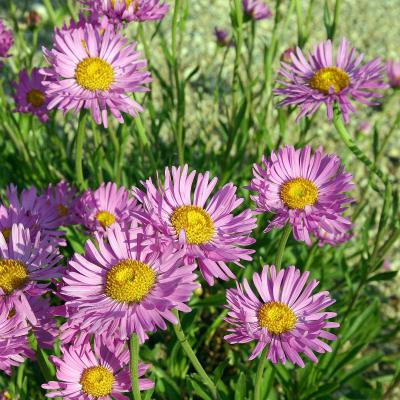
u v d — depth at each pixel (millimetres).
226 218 290
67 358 287
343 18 852
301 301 288
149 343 439
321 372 403
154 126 458
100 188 363
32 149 508
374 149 417
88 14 384
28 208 340
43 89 429
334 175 312
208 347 440
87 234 374
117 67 346
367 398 405
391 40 811
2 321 258
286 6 845
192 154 521
